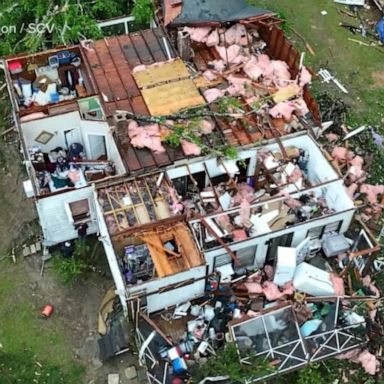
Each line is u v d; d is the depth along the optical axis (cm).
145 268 1944
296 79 2373
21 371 1962
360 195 2319
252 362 1812
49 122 2184
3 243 2234
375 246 2027
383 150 2475
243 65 2414
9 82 2344
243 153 2173
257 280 2052
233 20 2489
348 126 2544
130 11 2755
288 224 2077
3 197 2348
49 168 2252
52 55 2414
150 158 2100
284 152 2191
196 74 2378
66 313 2078
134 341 1959
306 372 1881
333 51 2841
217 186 2208
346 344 1889
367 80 2738
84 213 2122
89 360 1980
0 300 2102
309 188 2069
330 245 2078
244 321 1878
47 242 2175
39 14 2602
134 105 2241
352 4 3016
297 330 1872
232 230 2020
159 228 1962
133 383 1939
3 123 2545
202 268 1883
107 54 2419
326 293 1998
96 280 2147
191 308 2011
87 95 2306
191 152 2109
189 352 1922
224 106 2248
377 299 2000
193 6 2520
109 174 2205
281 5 3008
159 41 2466
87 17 2581
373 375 1931
